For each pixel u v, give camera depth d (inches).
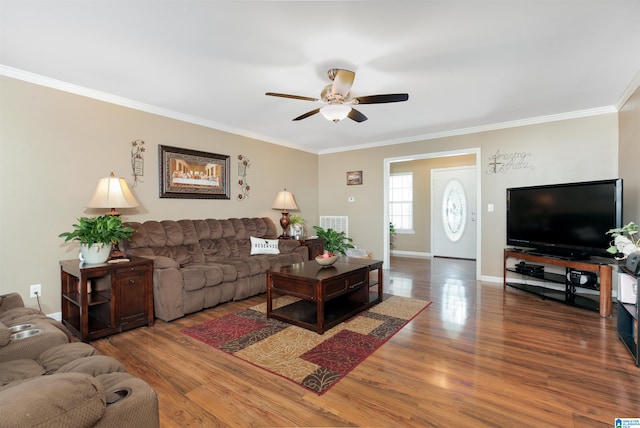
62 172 117.1
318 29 82.0
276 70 106.2
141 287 110.7
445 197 279.3
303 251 178.9
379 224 225.6
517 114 158.2
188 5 71.8
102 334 101.2
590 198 131.3
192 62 100.3
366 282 131.4
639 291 83.0
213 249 154.9
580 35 85.4
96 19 77.1
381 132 194.1
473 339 100.8
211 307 132.0
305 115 114.4
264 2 70.6
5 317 75.0
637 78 113.3
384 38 86.4
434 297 148.7
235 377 78.9
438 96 131.6
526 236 156.2
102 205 110.1
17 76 106.3
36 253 111.0
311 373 80.7
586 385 74.6
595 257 144.9
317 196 252.7
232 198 182.4
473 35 85.2
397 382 76.4
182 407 67.0
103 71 107.0
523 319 118.8
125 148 135.0
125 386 43.8
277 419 63.3
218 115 157.6
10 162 105.5
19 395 29.5
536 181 165.2
